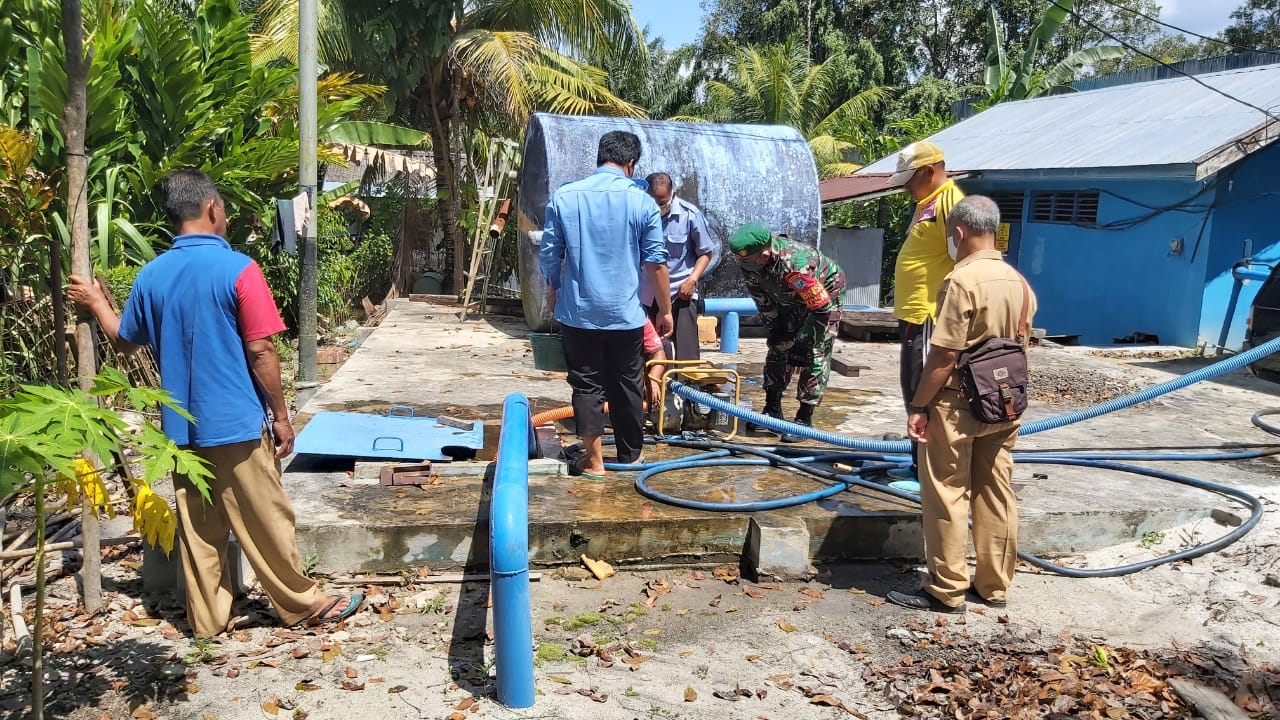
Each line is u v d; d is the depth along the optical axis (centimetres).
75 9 332
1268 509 516
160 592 412
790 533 442
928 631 396
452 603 410
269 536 363
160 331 342
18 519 489
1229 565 461
